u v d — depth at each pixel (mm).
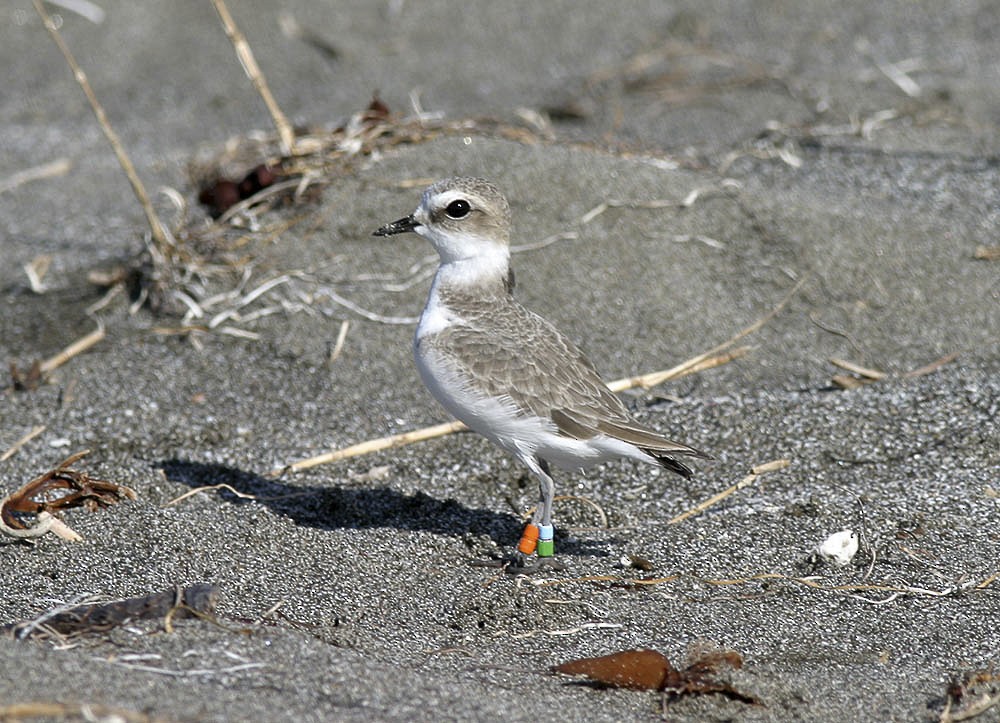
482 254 9117
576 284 12148
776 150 15438
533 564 8570
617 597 8164
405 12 20688
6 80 19094
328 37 19797
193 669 6480
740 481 9703
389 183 12969
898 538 8852
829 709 6762
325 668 6613
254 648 6785
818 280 12352
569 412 8445
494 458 10211
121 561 8273
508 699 6598
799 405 10664
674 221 12797
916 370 11289
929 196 14086
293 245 12758
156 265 12633
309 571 8305
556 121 16719
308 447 10453
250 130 17031
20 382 11359
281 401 11133
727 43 19234
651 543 8906
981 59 18359
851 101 16938
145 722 5738
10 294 13250
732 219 12898
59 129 17688
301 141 13789
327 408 11023
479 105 17219
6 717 5633
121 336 12188
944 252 12727
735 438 10312
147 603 7352
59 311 12820
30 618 7336
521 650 7453
